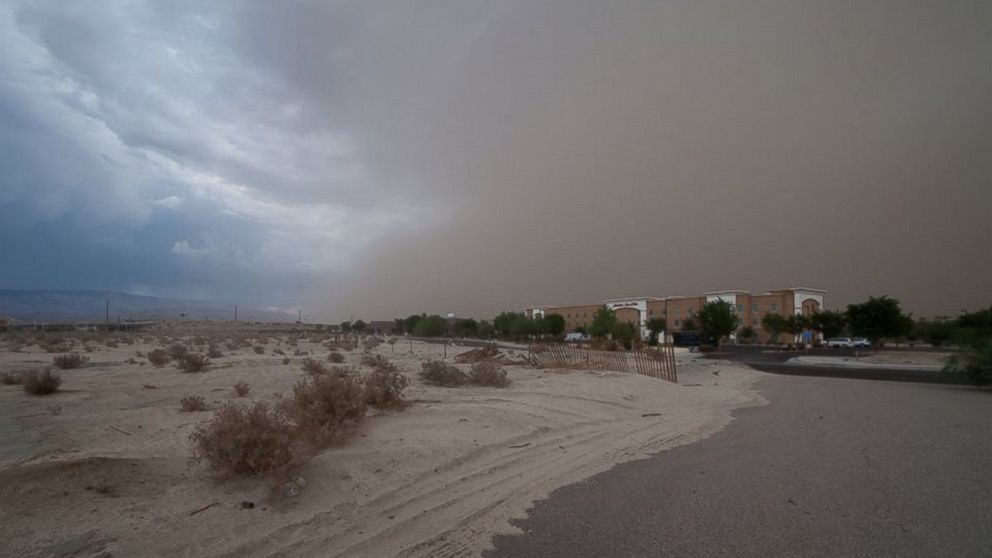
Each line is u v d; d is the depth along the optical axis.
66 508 5.84
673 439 11.52
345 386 10.66
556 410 14.05
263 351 43.59
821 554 5.27
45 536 5.19
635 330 79.94
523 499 7.14
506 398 15.56
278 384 19.92
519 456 9.53
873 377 29.88
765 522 6.17
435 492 7.38
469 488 7.61
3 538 5.10
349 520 6.22
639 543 5.60
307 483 7.06
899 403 17.83
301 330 131.88
